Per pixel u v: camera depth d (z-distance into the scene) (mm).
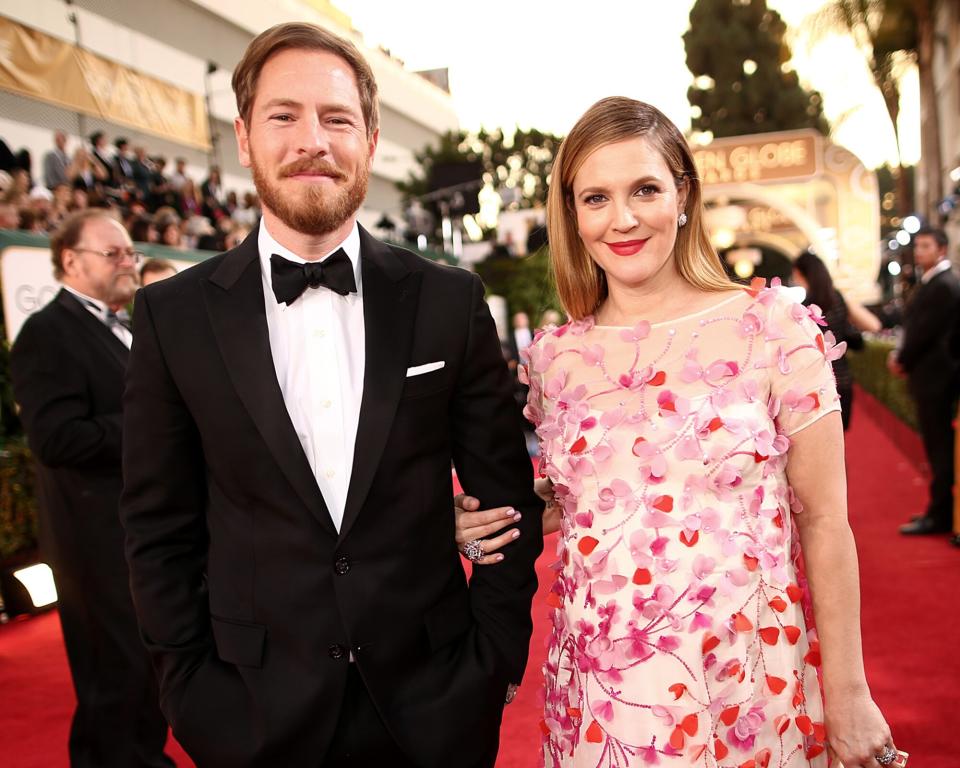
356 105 1479
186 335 1468
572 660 1539
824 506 1451
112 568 2301
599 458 1479
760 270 25562
